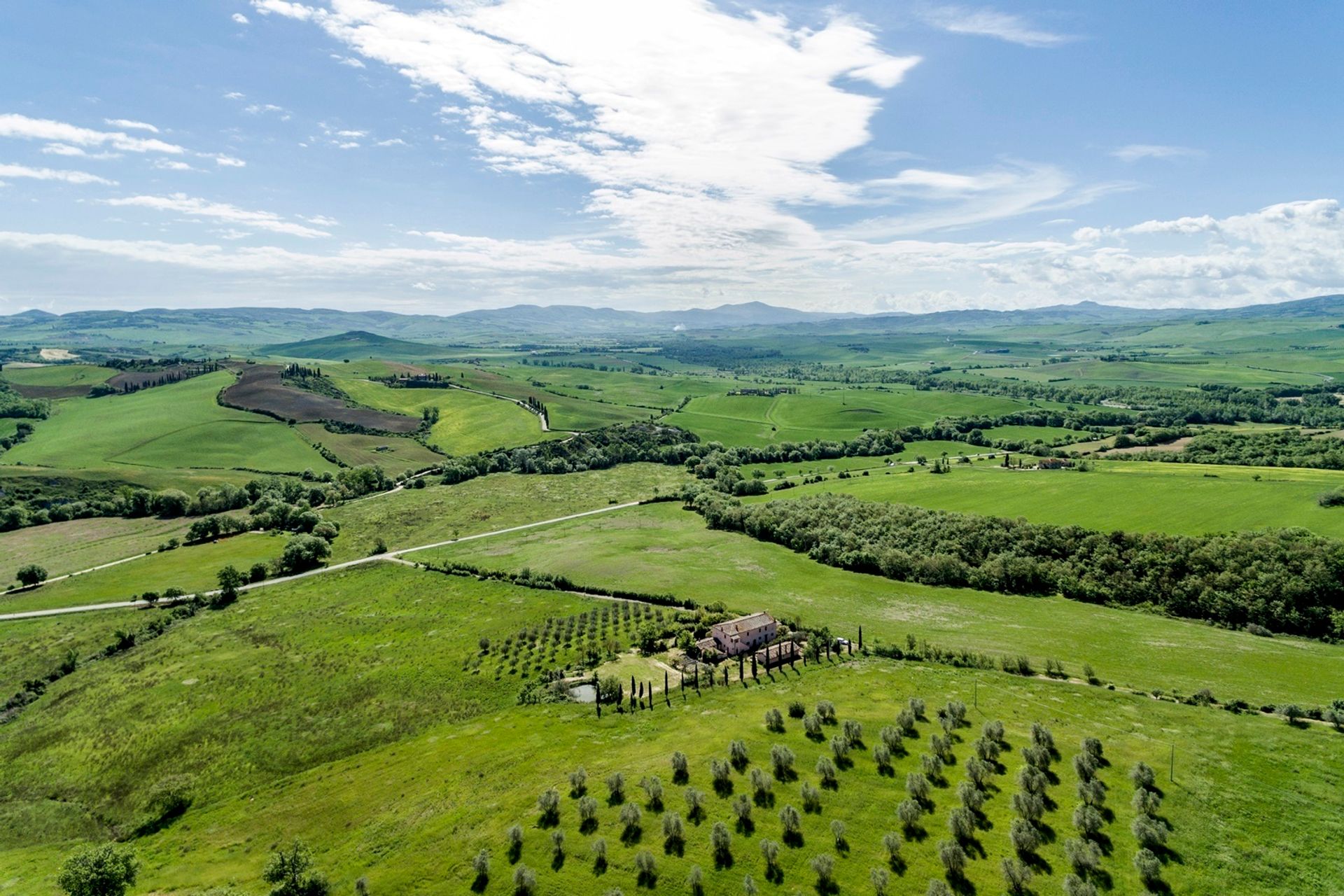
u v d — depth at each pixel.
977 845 53.47
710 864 53.06
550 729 79.75
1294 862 50.03
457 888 53.12
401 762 77.75
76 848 69.12
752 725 73.00
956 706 73.12
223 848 65.81
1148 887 48.47
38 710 97.25
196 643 115.50
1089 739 65.00
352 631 118.81
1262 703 75.25
